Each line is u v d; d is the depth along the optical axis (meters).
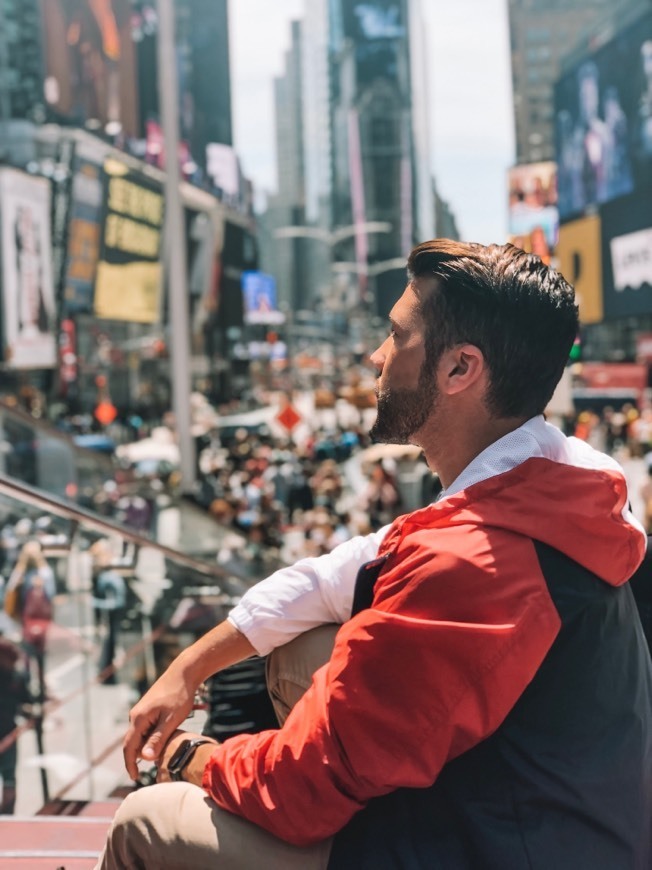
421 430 1.32
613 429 37.66
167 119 20.19
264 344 113.62
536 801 1.14
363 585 1.25
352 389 49.41
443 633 1.11
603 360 63.34
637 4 55.62
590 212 62.66
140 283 59.25
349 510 24.00
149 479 16.52
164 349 60.34
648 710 1.26
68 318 49.28
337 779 1.16
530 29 122.19
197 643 1.51
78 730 5.91
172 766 1.42
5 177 37.91
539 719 1.14
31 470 13.18
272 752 1.22
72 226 49.41
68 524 5.78
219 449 37.66
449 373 1.28
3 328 37.97
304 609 1.49
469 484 1.24
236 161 95.56
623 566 1.20
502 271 1.26
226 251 90.75
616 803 1.17
